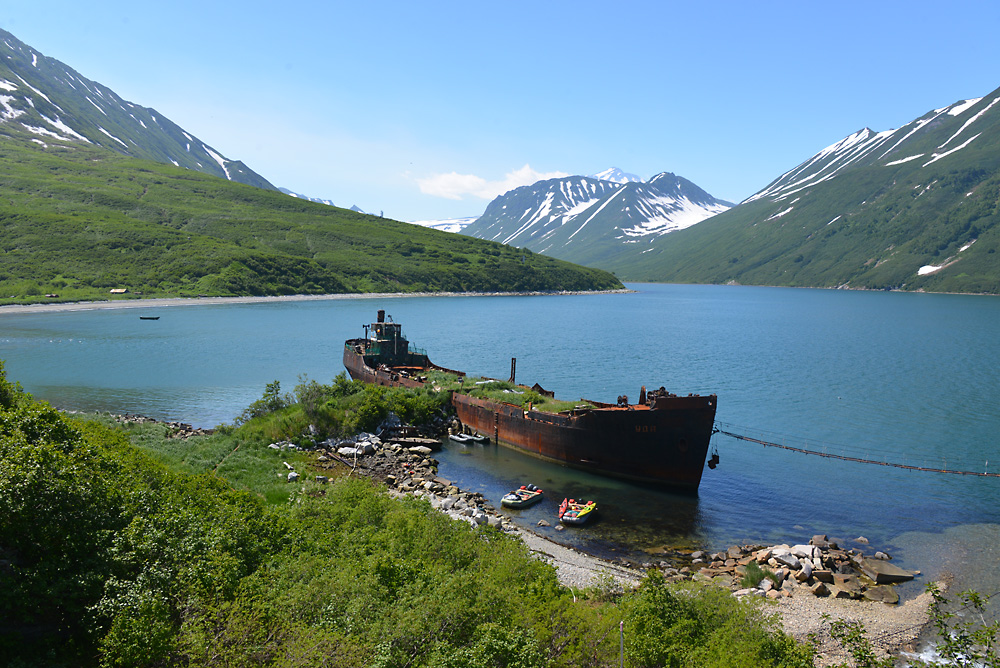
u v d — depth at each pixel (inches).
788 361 4859.7
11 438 927.0
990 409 3245.6
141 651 699.4
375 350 3316.9
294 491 1593.3
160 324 6432.1
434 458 2281.0
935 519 1798.7
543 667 783.7
